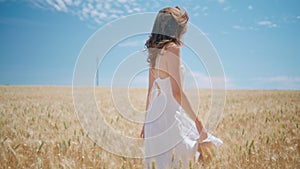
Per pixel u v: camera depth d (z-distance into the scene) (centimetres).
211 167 375
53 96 1580
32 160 437
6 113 809
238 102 1183
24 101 1275
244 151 431
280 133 550
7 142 488
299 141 525
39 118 720
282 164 412
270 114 805
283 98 1354
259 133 562
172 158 360
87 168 409
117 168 407
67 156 432
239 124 667
